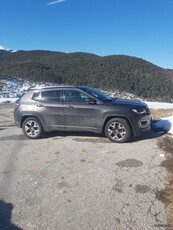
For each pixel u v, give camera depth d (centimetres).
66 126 877
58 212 449
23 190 528
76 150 758
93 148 770
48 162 673
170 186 515
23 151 773
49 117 886
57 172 607
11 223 426
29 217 439
